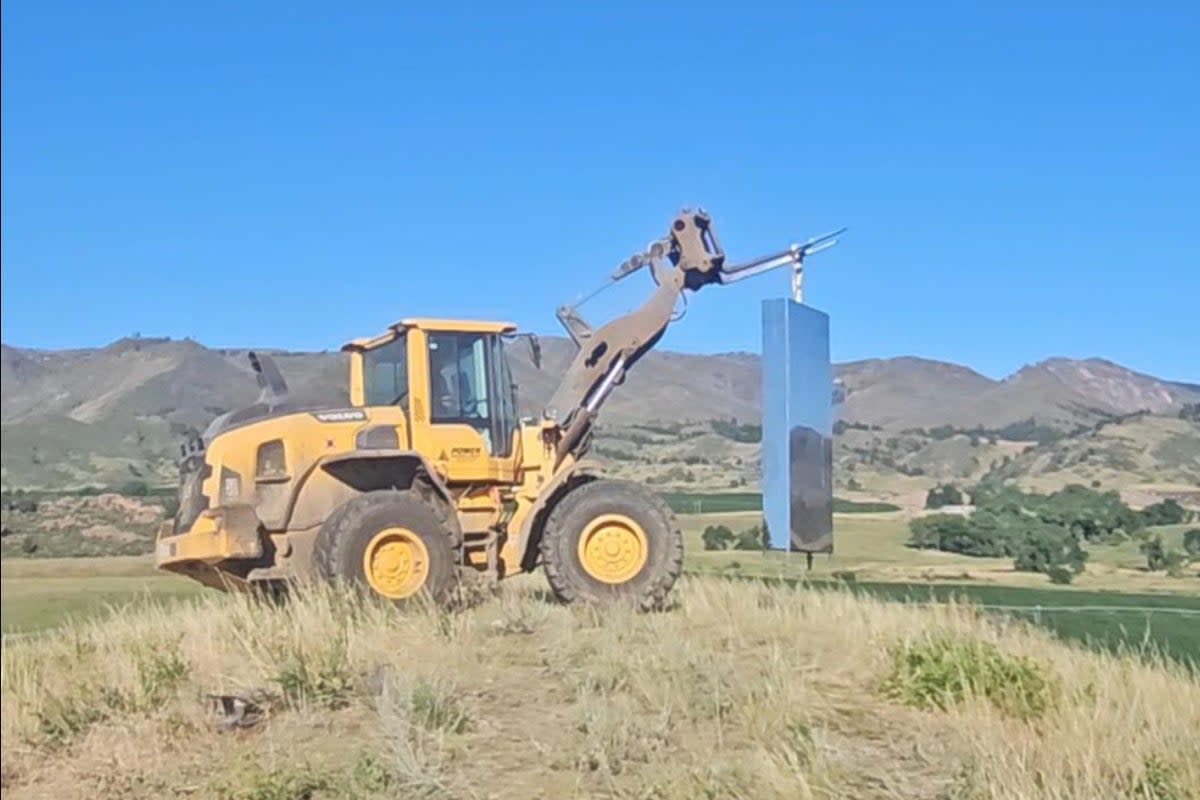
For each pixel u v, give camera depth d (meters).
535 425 10.96
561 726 6.76
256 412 10.25
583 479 10.70
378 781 5.94
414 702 6.88
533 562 10.79
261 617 8.80
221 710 6.96
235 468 9.91
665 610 10.16
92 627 7.77
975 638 8.08
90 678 6.98
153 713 6.92
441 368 10.59
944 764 6.15
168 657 7.57
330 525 9.74
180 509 10.03
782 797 5.73
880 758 6.31
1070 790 5.93
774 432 9.12
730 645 8.52
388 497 9.91
